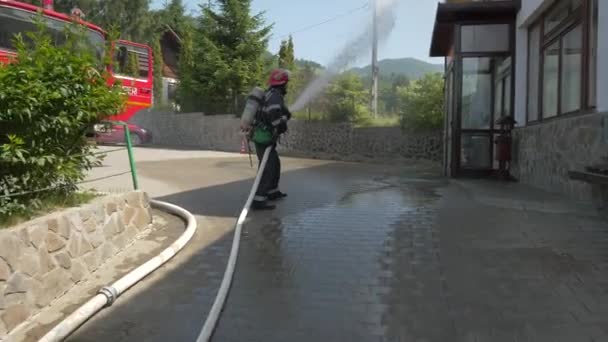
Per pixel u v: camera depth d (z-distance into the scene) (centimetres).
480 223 584
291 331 339
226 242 536
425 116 1783
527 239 516
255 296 397
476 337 324
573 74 766
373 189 854
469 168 1062
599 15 658
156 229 587
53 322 361
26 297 361
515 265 443
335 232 561
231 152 1853
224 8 2262
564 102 800
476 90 1063
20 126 409
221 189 843
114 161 1302
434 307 369
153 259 462
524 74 995
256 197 672
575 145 720
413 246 505
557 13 831
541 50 903
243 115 672
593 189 673
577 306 362
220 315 365
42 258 381
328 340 327
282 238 541
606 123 623
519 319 346
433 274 430
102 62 489
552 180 809
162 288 416
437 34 1240
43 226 386
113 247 492
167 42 3812
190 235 544
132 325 354
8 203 397
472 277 420
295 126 2083
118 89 494
